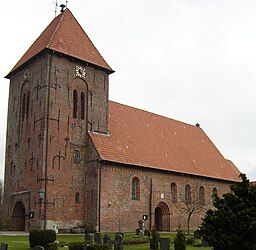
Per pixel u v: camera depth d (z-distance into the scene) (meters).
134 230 45.00
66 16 49.09
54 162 42.34
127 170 46.00
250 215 18.58
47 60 43.81
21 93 47.78
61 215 41.72
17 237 34.34
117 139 48.28
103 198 43.03
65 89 44.69
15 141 47.22
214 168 59.78
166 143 55.84
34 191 41.91
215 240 18.95
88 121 46.19
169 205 50.03
